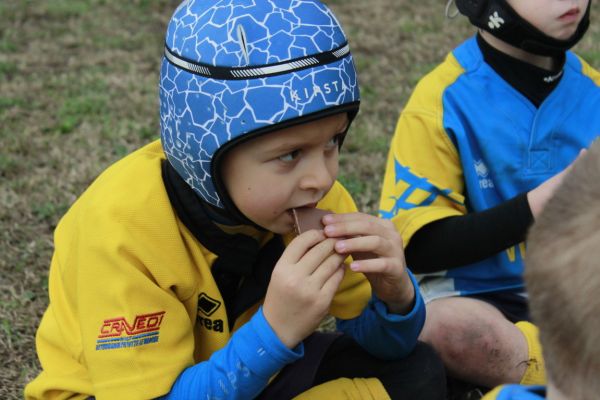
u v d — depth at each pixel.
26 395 2.54
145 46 6.57
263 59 2.09
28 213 4.23
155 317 2.28
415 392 2.58
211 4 2.19
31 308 3.52
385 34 6.62
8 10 7.21
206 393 2.24
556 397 1.48
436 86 3.04
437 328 2.92
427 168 2.99
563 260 1.40
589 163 1.46
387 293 2.39
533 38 2.84
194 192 2.36
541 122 2.99
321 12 2.18
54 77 5.95
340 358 2.64
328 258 2.22
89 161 4.76
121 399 2.23
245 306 2.47
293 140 2.13
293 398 2.48
